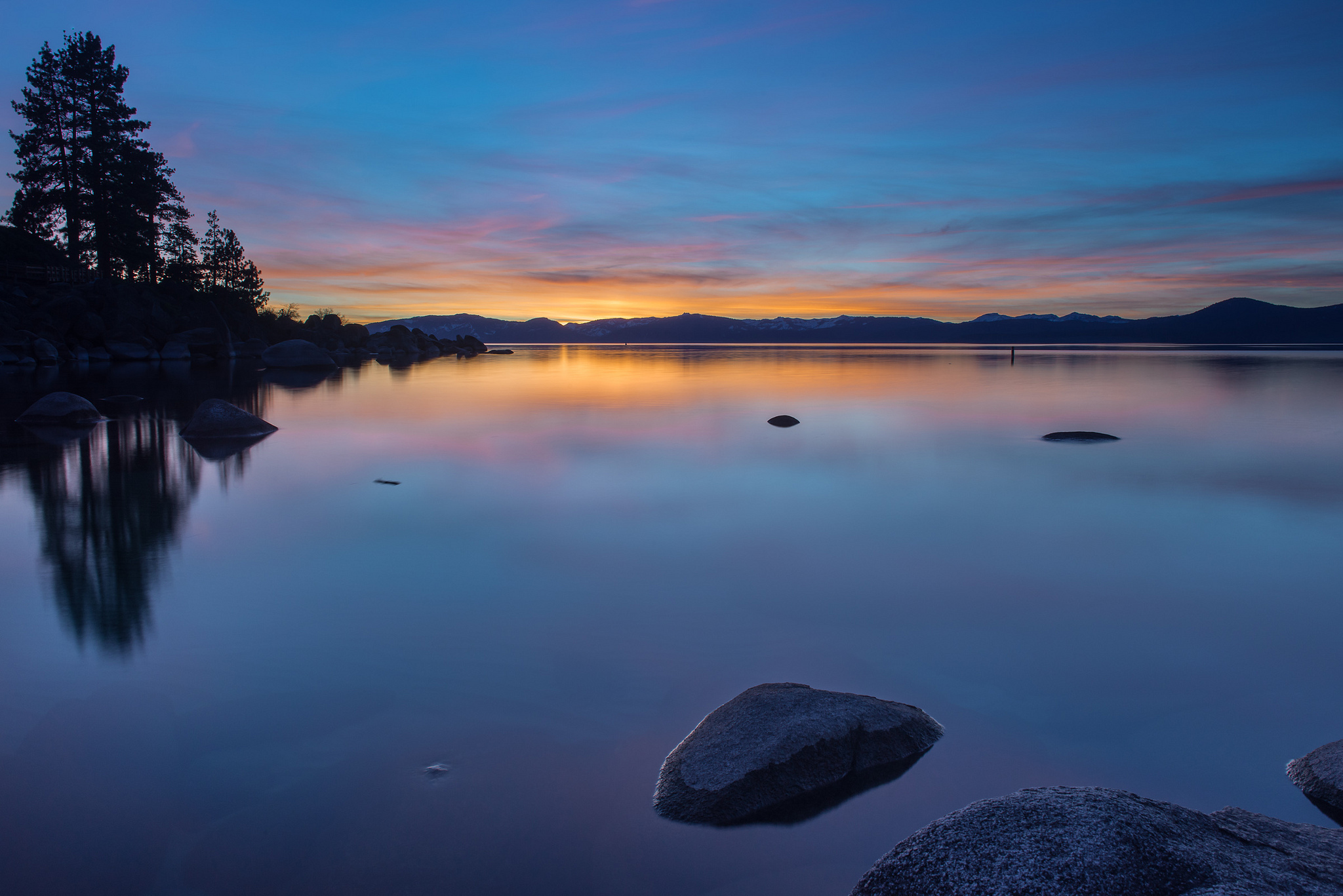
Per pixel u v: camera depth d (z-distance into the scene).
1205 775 3.72
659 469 12.98
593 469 12.89
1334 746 3.75
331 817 3.36
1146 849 2.27
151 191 53.09
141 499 10.30
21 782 3.62
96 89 51.34
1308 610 6.11
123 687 4.65
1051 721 4.27
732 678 4.81
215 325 52.81
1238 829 2.69
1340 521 9.27
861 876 3.01
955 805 3.45
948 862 2.34
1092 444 16.20
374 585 6.62
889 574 7.05
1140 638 5.51
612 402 26.81
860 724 3.84
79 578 6.85
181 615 5.88
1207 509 9.95
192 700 4.48
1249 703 4.49
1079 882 2.16
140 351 47.50
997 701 4.51
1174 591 6.57
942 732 4.10
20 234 51.94
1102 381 38.69
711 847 3.17
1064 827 2.38
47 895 2.87
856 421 20.86
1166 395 29.86
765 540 8.28
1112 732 4.14
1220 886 2.15
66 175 50.66
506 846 3.16
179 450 14.73
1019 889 2.17
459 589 6.54
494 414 22.41
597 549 7.83
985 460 14.02
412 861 3.06
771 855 3.12
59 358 42.59
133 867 3.03
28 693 4.57
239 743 3.98
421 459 13.88
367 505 9.96
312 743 3.99
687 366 61.84
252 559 7.45
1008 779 3.66
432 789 3.57
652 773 3.72
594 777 3.68
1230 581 6.88
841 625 5.73
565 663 5.00
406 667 4.94
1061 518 9.40
